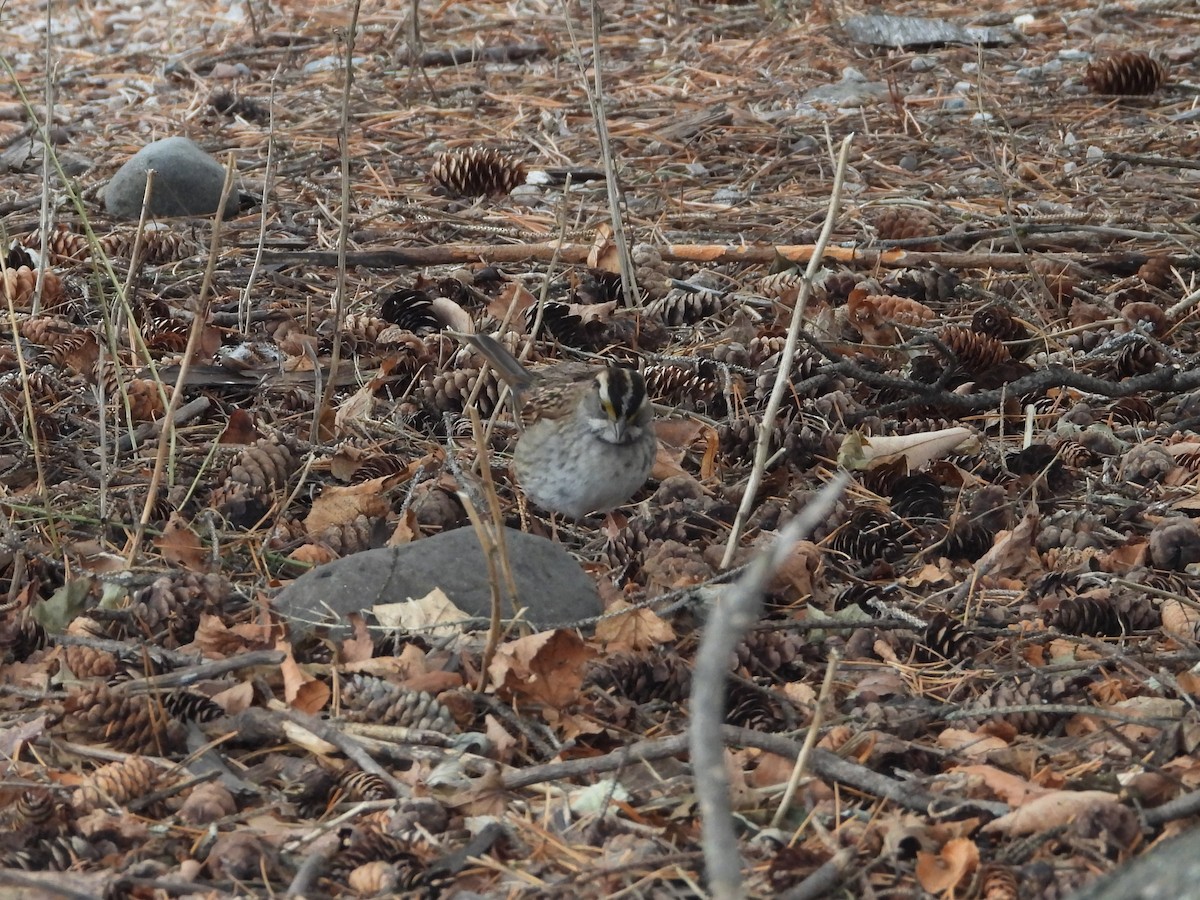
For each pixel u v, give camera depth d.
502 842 5.12
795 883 4.84
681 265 12.02
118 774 5.37
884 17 18.53
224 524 7.73
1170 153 14.54
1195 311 10.96
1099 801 5.09
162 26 19.98
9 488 8.16
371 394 9.29
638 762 5.52
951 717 5.92
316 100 16.59
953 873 4.83
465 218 12.90
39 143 14.95
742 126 15.47
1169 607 6.80
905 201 13.03
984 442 8.96
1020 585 7.23
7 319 10.29
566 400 7.87
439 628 6.34
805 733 5.83
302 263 11.69
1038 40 18.62
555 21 19.34
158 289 11.19
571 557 6.94
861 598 7.14
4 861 4.98
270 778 5.60
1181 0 19.86
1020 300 11.28
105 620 6.58
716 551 7.32
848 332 10.60
